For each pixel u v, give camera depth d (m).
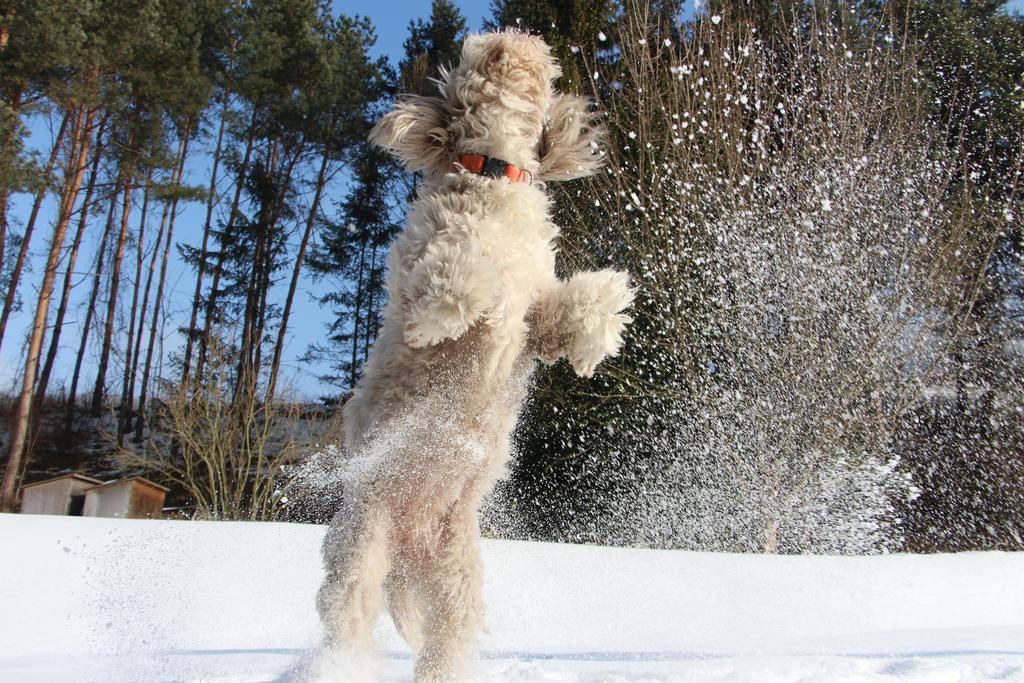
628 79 13.82
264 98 25.31
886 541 11.18
